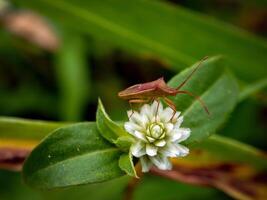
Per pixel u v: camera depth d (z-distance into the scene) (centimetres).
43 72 28
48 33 28
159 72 27
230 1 28
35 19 28
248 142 25
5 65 28
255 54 24
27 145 18
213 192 24
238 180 20
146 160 15
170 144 15
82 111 26
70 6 24
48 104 27
